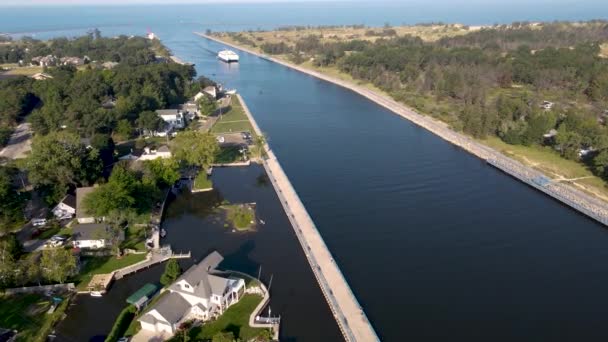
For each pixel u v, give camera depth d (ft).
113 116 628.28
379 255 367.45
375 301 313.94
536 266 355.77
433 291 325.01
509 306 310.86
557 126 640.58
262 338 266.77
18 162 500.74
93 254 355.56
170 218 426.10
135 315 292.20
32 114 627.46
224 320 285.43
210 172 529.04
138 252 361.10
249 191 483.10
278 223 416.26
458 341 279.08
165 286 316.60
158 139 623.77
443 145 629.51
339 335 281.54
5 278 309.63
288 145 624.18
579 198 458.50
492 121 653.71
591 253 374.22
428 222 419.95
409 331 286.87
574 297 320.50
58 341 274.16
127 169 448.24
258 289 316.60
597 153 559.79
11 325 282.15
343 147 618.44
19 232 385.91
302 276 338.95
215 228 408.05
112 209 373.40
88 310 301.02
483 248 379.14
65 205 412.36
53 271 311.68
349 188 490.49
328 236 394.93
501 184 504.84
